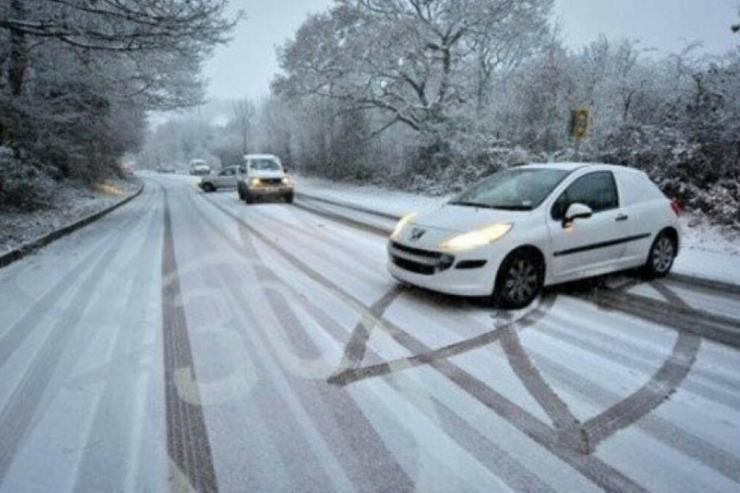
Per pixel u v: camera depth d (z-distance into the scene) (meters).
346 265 7.91
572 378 3.90
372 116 30.31
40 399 3.64
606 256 6.22
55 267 7.95
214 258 8.54
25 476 2.79
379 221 13.85
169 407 3.53
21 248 8.82
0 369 4.14
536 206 5.78
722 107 12.28
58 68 15.23
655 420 3.32
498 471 2.81
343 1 25.53
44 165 17.28
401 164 26.89
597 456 2.94
